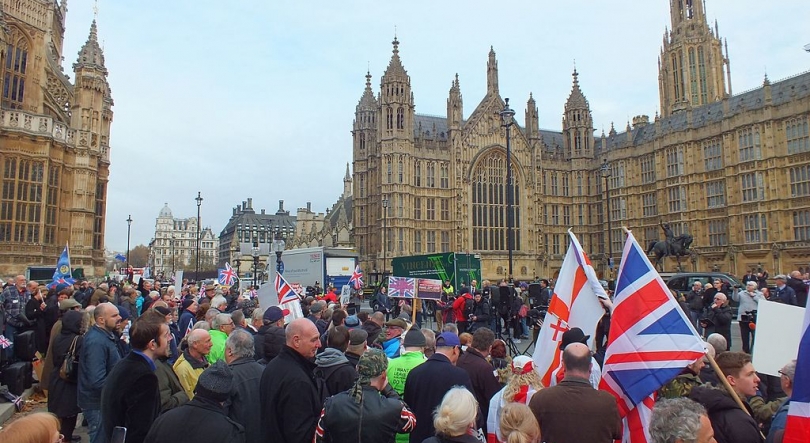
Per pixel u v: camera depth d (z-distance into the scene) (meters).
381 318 15.09
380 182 81.31
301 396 7.34
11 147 41.69
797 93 62.88
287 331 7.85
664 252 47.53
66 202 47.50
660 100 107.00
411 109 82.12
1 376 16.62
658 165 79.44
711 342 10.58
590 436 6.71
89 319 11.70
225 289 34.75
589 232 92.38
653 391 7.84
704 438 5.36
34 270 40.16
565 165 93.56
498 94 88.31
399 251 78.44
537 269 87.44
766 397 10.99
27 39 46.97
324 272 53.59
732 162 68.62
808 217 60.50
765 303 9.66
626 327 8.34
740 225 67.31
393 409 6.91
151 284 34.88
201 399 6.51
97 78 50.31
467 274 46.53
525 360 8.62
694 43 98.44
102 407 7.54
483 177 85.69
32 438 4.22
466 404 5.98
